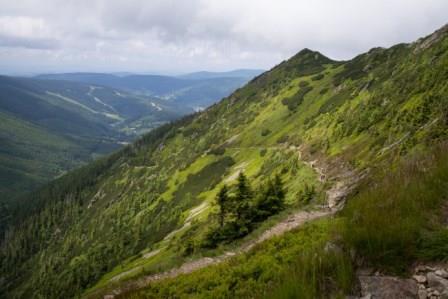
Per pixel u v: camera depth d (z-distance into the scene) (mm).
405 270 7926
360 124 90875
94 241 183125
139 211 177250
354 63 186625
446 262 7703
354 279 7883
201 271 17297
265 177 104375
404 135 62625
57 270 165875
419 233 8445
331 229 10836
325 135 108375
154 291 16125
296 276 8211
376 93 104625
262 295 9094
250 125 191875
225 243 32031
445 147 13039
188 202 141375
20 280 191500
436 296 7078
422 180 10875
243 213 35031
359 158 70562
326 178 69562
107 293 21047
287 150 122625
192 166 179750
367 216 9609
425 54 105062
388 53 159000
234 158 161625
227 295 12914
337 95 146875
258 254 16641
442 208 9312
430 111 63656
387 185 12086
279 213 34375
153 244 116438
